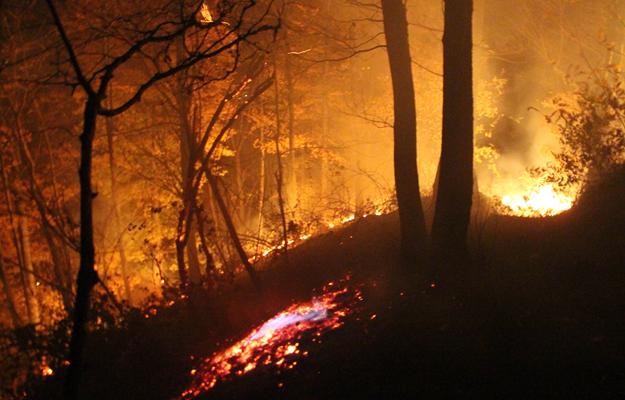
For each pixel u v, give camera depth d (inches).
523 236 389.1
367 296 336.8
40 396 371.2
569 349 225.3
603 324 238.8
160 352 370.9
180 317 405.1
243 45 522.9
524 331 244.1
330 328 301.0
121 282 903.1
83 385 357.7
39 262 947.3
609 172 457.1
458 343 247.9
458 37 334.3
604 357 215.2
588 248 335.6
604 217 379.6
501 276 311.7
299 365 269.4
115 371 363.3
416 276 344.8
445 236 336.5
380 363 248.2
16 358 400.2
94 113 233.0
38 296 845.2
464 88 335.9
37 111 792.9
